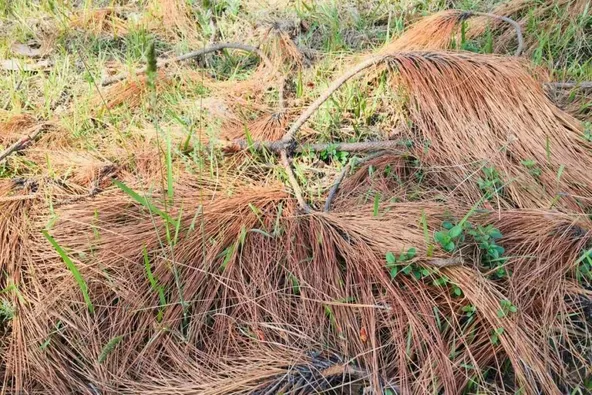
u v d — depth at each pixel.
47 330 1.73
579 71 2.69
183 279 1.84
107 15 3.32
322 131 2.43
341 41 2.97
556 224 1.91
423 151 2.25
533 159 2.16
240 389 1.61
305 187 2.18
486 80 2.33
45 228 1.99
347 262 1.82
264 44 2.92
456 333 1.68
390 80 2.53
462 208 2.01
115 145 2.38
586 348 1.69
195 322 1.77
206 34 3.12
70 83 2.82
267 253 1.89
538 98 2.29
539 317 1.73
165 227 1.95
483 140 2.22
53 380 1.65
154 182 2.16
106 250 1.91
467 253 1.85
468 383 1.61
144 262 1.87
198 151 2.26
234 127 2.46
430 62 2.43
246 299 1.80
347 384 1.63
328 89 2.40
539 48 2.70
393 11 3.21
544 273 1.79
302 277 1.82
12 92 2.65
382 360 1.66
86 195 2.11
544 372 1.60
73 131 2.44
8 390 1.63
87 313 1.76
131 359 1.71
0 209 2.04
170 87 2.70
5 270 1.88
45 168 2.25
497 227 1.93
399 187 2.15
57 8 3.33
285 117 2.48
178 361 1.70
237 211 2.00
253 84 2.71
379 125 2.46
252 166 2.26
